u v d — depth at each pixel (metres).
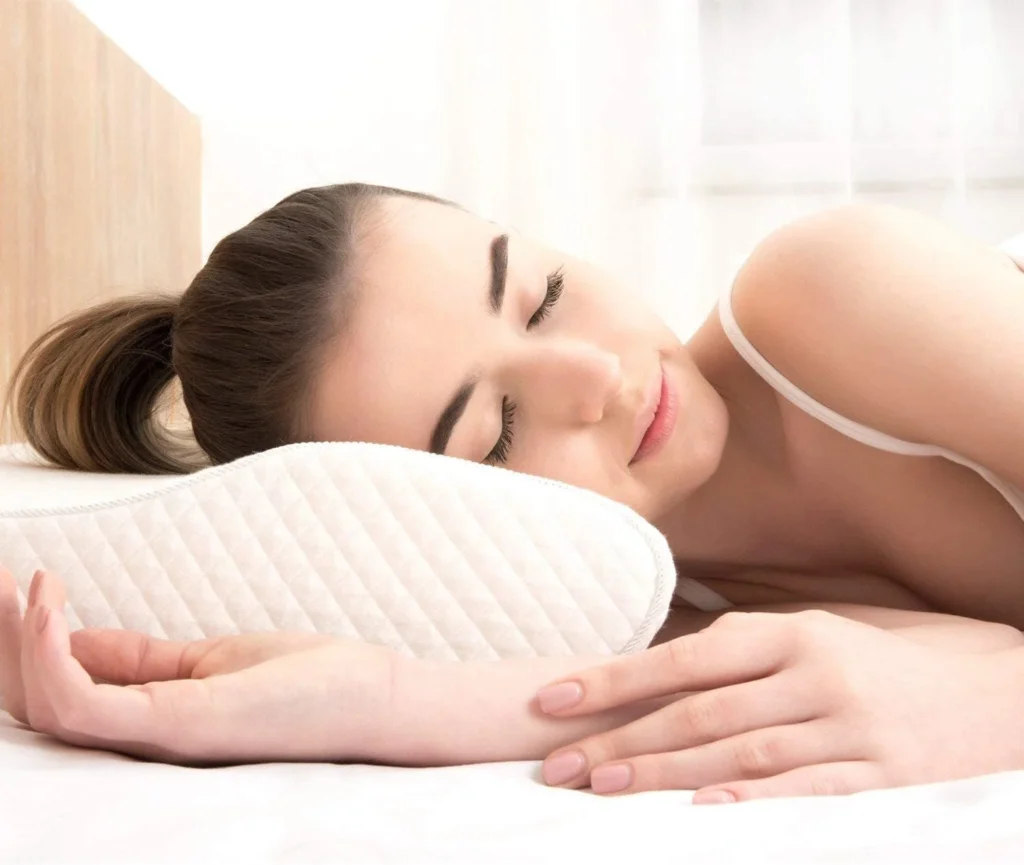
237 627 0.69
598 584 0.68
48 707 0.60
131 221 1.89
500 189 2.32
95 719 0.56
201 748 0.57
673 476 0.91
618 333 0.92
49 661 0.56
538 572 0.69
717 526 1.04
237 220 2.37
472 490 0.71
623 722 0.62
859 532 1.00
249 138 2.36
